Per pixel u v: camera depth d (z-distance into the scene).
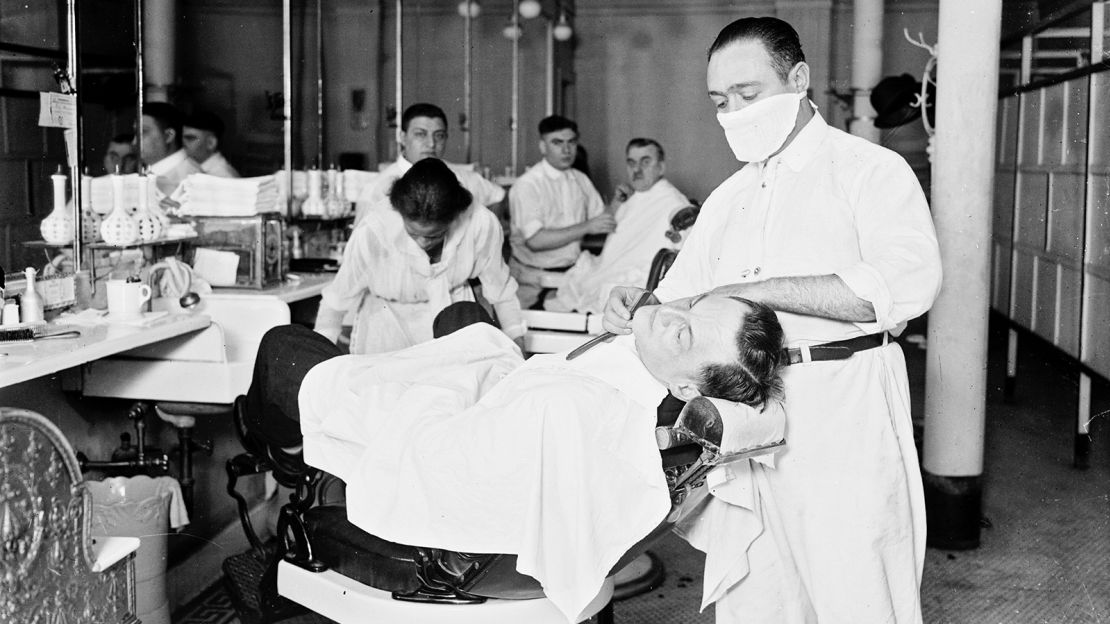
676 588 3.29
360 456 2.05
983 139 3.53
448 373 2.12
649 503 1.79
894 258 1.85
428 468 1.85
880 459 1.96
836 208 1.96
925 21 8.21
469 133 6.73
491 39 7.02
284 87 4.49
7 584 1.71
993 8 3.43
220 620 2.98
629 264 4.69
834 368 1.95
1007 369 5.91
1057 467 4.67
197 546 3.26
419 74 5.89
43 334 2.47
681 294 2.22
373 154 5.40
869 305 1.82
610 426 1.80
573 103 8.48
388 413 2.01
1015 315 5.90
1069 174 5.00
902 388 2.03
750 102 1.96
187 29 3.75
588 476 1.78
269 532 3.75
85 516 1.90
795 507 1.98
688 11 8.27
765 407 1.79
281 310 3.20
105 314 2.83
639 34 8.35
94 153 3.08
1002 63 6.52
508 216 6.12
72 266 2.95
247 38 4.18
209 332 2.82
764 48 1.93
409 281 3.14
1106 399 4.77
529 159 7.50
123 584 2.04
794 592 2.01
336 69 4.98
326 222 4.67
